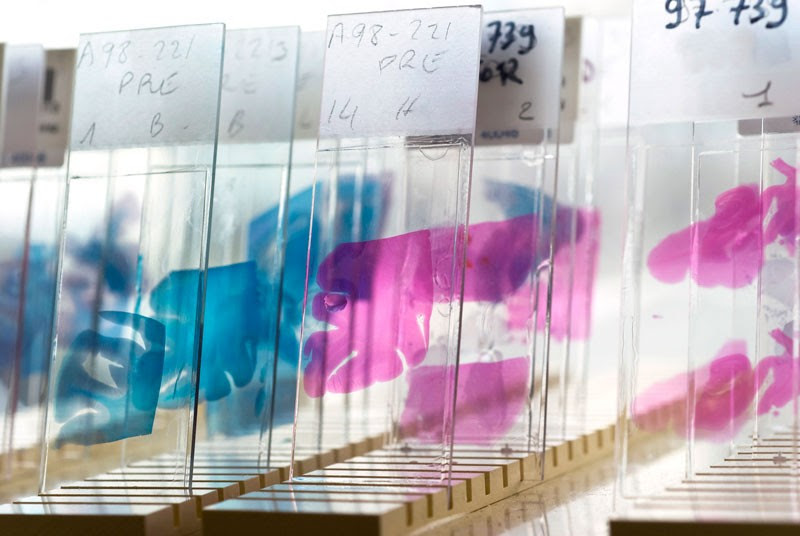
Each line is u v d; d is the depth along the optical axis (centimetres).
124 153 170
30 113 231
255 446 185
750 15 152
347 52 171
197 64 167
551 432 216
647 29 158
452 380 159
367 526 133
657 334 156
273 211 192
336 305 169
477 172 196
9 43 236
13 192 231
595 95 238
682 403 155
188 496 156
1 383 226
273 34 198
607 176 245
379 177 167
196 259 162
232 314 191
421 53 166
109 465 165
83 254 172
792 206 156
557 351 219
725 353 155
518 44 194
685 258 157
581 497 176
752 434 155
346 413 167
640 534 127
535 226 192
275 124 195
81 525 143
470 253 196
